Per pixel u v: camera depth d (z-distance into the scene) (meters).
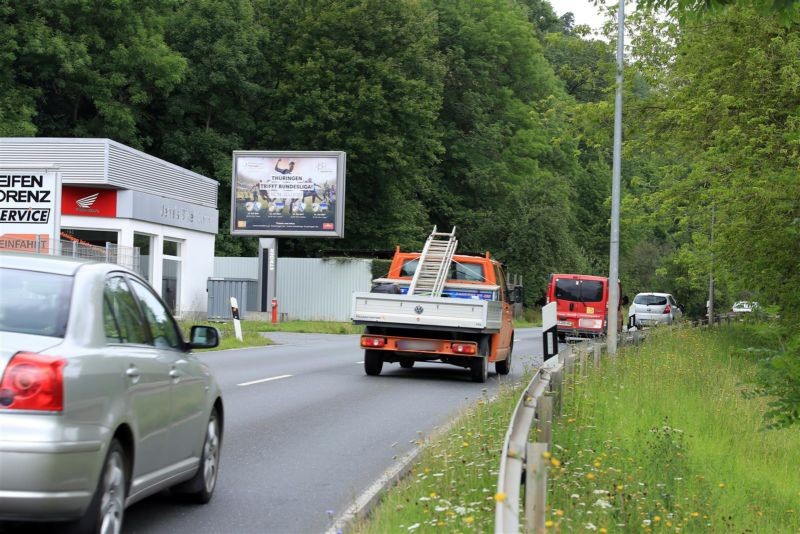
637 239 97.19
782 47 26.44
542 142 81.06
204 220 50.66
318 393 18.33
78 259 7.48
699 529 9.12
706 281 53.53
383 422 14.80
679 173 34.38
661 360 21.95
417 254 24.72
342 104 61.31
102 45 53.56
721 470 12.54
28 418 5.99
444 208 75.12
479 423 11.93
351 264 56.91
